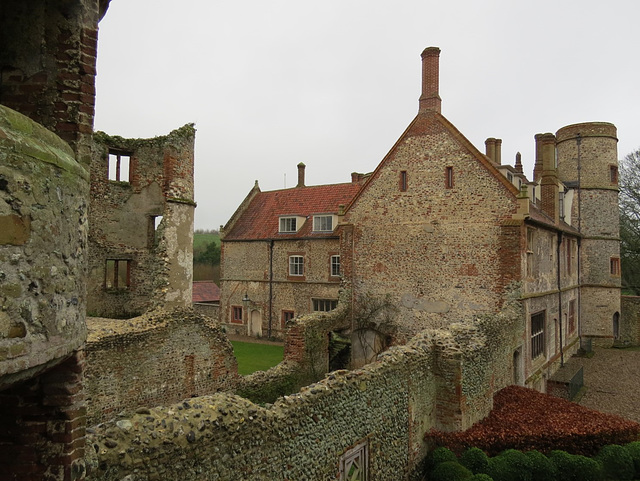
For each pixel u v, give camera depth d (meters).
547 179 22.91
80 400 4.52
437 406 12.73
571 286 25.22
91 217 16.64
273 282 31.14
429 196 20.08
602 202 28.06
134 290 17.52
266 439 7.53
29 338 3.29
